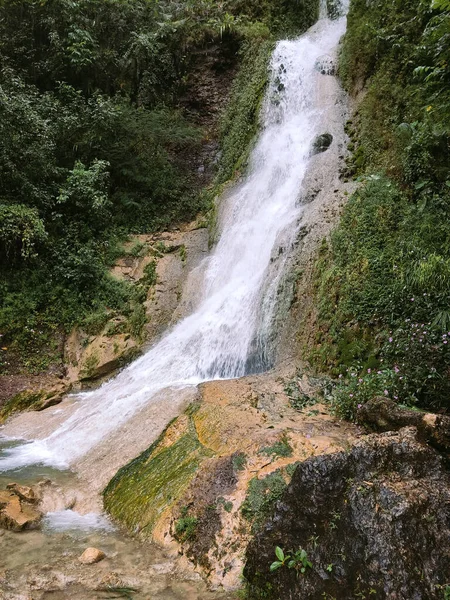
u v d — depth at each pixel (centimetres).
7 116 1095
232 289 952
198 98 1655
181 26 1664
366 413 484
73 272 1094
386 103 938
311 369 662
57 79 1509
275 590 314
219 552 371
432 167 723
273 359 742
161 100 1638
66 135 1291
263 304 829
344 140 1023
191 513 415
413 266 602
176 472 479
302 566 305
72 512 484
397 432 362
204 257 1167
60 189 1177
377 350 590
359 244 702
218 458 464
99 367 932
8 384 891
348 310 645
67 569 373
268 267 882
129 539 424
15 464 597
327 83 1203
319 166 995
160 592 346
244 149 1353
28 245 1035
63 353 1005
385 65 995
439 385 503
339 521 308
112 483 521
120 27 1612
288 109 1254
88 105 1377
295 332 733
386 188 769
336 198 868
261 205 1081
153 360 912
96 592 345
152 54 1591
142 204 1354
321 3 1745
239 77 1605
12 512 448
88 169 1324
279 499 352
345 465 333
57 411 787
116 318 1047
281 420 521
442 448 372
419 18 916
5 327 991
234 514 391
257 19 1784
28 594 340
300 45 1456
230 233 1103
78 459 596
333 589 287
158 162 1437
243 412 543
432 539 278
